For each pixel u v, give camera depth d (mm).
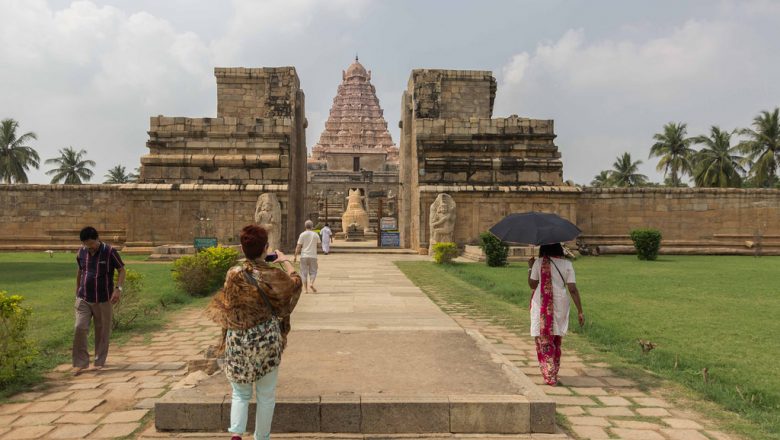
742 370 6906
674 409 5703
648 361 7441
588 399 6016
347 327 8711
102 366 7180
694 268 21125
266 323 4324
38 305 11289
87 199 29500
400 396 5102
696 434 4996
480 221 28438
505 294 13531
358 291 14422
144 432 4902
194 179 28031
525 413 4977
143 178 27969
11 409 5562
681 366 7199
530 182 29172
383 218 41375
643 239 25500
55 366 7234
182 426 4906
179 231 27422
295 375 5824
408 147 33250
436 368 6125
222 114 30859
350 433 4910
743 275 18297
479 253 24578
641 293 13828
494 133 29625
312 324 9312
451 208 27375
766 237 30469
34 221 29469
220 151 28656
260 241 4438
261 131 28719
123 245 29156
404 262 23891
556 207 28625
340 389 5328
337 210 66000
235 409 4250
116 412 5488
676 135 56469
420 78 31438
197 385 5406
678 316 10641
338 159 84562
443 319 10094
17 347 6309
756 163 48312
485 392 5262
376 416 4938
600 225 30297
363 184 73375
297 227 32438
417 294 13828
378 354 6750
